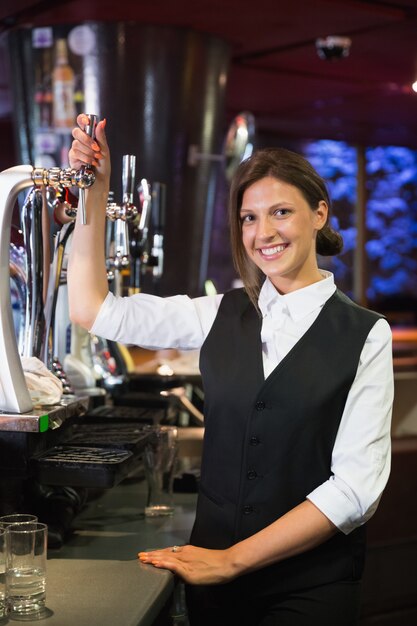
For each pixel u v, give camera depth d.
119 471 1.81
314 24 5.47
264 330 1.78
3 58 6.32
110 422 2.39
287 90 7.61
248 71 6.90
